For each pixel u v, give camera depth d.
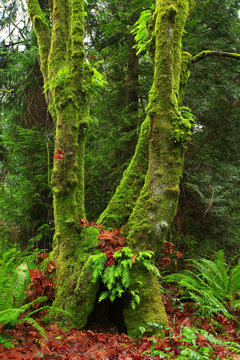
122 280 3.00
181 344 2.71
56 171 3.52
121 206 3.63
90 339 2.95
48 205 5.55
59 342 2.75
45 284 3.30
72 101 3.56
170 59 3.37
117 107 6.45
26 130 5.74
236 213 6.64
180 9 3.76
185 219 6.44
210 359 2.53
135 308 3.10
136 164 3.71
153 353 2.47
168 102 3.34
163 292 4.23
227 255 6.47
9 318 2.65
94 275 3.05
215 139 6.81
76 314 3.12
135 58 6.52
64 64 3.66
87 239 3.46
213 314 3.85
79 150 3.86
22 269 3.03
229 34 6.48
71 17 3.74
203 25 6.78
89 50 6.38
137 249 3.25
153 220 3.26
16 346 2.64
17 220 5.71
